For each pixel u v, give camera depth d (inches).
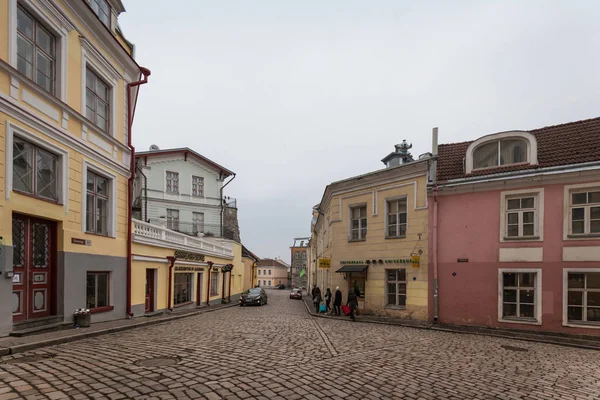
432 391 237.9
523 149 618.2
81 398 190.5
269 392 216.1
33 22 403.2
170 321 594.6
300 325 577.0
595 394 252.8
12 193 353.4
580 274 545.3
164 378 230.4
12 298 361.4
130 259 577.3
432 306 659.4
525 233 593.0
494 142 644.7
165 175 1409.9
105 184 543.8
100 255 503.5
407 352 372.5
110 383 216.2
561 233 556.4
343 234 858.8
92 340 366.6
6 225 343.3
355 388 234.8
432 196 676.7
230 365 273.9
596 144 568.1
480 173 644.7
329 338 445.1
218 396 203.6
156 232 709.9
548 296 557.9
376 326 616.4
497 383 265.7
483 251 620.1
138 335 412.8
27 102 378.3
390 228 764.6
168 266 753.6
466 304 625.9
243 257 1727.4
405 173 728.3
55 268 422.6
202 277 1004.6
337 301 799.1
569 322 538.0
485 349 414.3
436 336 512.4
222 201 1572.3
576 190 553.9
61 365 254.1
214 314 773.3
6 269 338.6
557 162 576.4
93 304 498.6
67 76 446.3
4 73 350.0
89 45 488.4
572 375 303.3
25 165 382.3
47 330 384.5
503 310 598.9
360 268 778.2
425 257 679.7
